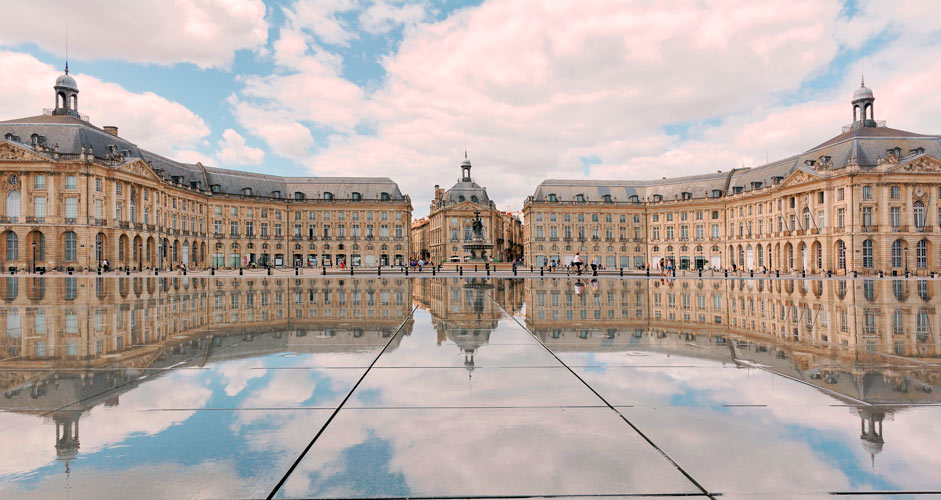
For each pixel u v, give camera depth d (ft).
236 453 12.49
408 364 22.22
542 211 323.78
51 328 33.71
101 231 196.44
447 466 11.84
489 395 17.34
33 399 16.74
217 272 205.36
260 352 24.97
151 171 225.15
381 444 13.08
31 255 190.29
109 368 21.35
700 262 291.79
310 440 13.32
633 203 322.75
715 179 302.66
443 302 54.80
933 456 12.19
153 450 12.62
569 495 10.50
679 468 11.66
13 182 190.90
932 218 195.21
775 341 28.73
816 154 228.02
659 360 23.17
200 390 17.89
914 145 203.72
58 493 10.42
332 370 21.06
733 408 15.87
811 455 12.28
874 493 10.46
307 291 74.38
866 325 35.78
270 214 319.47
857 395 17.26
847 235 195.72
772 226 245.86
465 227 339.77
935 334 31.58
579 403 16.43
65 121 211.00
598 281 110.93
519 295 65.82
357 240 332.19
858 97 234.99
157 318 39.68
